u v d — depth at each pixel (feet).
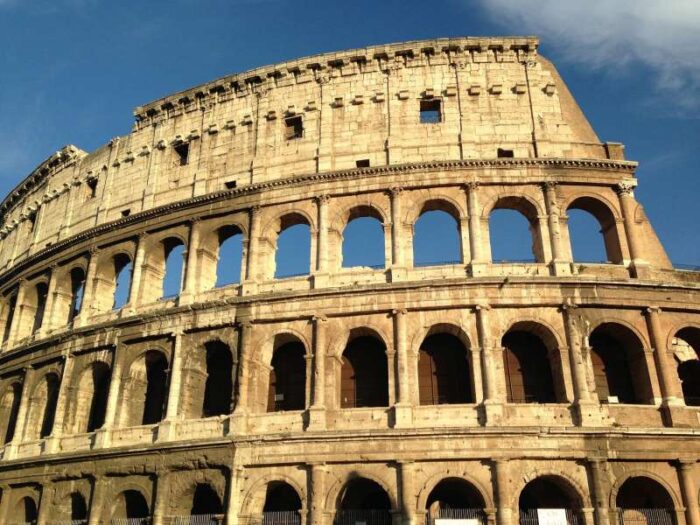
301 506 156.87
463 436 154.81
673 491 152.35
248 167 208.95
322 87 211.41
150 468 173.17
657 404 162.09
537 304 168.86
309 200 194.90
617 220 184.75
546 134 195.52
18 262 265.54
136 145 237.86
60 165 267.59
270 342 178.50
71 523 181.78
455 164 188.14
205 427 173.27
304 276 185.16
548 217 183.32
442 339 177.88
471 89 201.46
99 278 220.23
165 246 215.72
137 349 194.70
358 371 178.81
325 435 158.71
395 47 209.56
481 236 181.57
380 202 189.57
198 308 186.39
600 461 152.15
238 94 223.30
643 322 170.40
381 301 172.86
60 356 209.05
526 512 154.51
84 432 200.03
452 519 149.07
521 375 172.65
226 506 160.35
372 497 175.52
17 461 196.03
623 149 194.29
